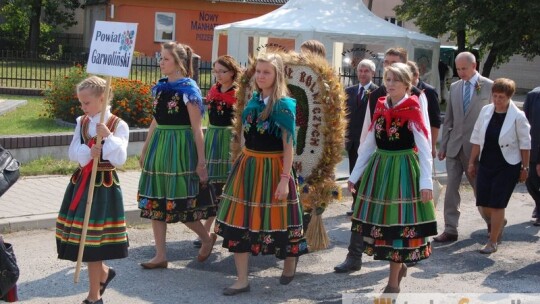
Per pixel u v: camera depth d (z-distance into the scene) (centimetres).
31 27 3431
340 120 668
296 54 671
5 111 1434
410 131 591
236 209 605
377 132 603
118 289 620
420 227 589
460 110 809
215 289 631
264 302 602
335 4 1933
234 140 663
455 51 2645
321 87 661
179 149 667
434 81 1950
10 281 503
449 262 738
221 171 735
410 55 1847
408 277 682
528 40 2130
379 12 3822
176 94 663
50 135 1077
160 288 628
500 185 760
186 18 3288
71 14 3647
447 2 2212
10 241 745
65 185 953
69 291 608
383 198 593
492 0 2073
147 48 3291
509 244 812
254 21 1922
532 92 891
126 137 547
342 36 1800
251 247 600
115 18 3288
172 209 665
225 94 731
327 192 673
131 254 722
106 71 562
